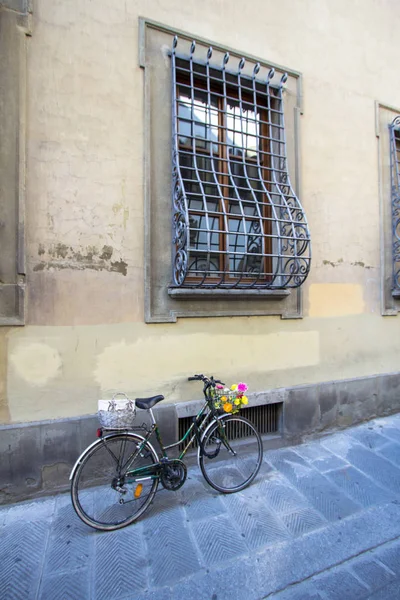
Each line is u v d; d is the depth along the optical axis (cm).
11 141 260
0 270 257
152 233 308
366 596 185
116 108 293
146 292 299
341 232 403
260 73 358
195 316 319
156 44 310
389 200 443
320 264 389
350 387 401
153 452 246
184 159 332
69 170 278
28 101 267
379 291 430
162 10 311
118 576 195
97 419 283
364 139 420
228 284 323
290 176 374
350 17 412
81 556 208
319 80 391
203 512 250
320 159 391
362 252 417
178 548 216
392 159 442
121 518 239
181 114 331
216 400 279
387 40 440
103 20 289
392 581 195
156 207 310
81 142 282
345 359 404
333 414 389
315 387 377
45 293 270
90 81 285
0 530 230
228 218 354
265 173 371
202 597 183
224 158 352
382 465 320
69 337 277
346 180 406
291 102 374
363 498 270
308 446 358
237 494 273
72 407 279
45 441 268
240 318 343
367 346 420
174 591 186
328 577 197
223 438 288
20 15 264
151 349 304
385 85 438
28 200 266
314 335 384
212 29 333
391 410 434
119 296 293
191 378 285
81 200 281
